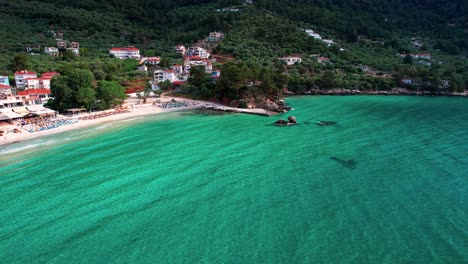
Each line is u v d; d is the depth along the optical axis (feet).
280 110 279.08
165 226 92.68
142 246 83.61
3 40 461.37
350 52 620.49
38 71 349.41
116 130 202.80
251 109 288.10
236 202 106.63
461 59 623.77
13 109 229.86
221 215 98.48
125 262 77.71
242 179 125.39
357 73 506.48
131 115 255.09
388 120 243.19
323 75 456.04
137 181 123.34
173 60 518.37
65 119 228.22
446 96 426.10
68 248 82.74
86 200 107.96
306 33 650.02
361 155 154.20
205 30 649.20
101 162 143.54
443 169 134.62
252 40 576.61
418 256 78.64
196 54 531.09
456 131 203.72
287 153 157.58
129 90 364.58
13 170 132.57
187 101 332.80
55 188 116.67
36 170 133.08
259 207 103.14
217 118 248.93
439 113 277.64
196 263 77.25
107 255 80.12
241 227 91.86
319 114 271.49
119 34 636.89
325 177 127.03
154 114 263.29
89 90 252.83
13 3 612.29
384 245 83.05
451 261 76.69
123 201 107.45
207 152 158.92
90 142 174.40
